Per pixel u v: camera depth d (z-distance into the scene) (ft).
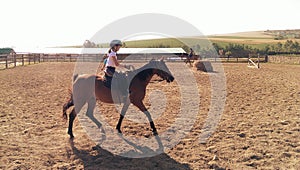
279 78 64.95
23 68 85.56
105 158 19.34
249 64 108.58
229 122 27.91
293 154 19.94
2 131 24.08
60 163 18.42
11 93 42.29
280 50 206.69
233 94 43.75
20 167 17.44
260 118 29.37
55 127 25.89
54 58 134.51
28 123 26.86
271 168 17.85
